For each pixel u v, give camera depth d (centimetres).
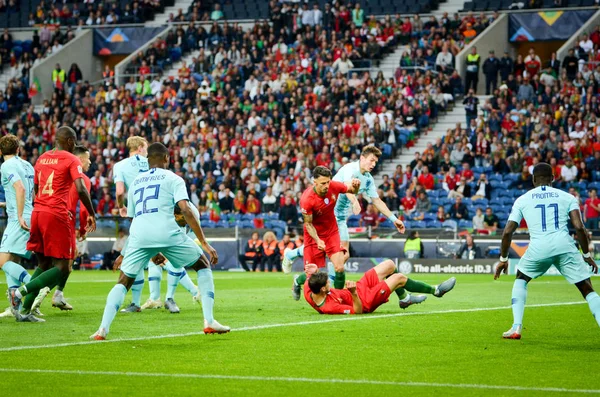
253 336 1500
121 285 1449
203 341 1437
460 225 4350
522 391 1048
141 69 6184
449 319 1773
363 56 5781
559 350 1371
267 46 6044
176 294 2475
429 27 5866
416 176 4669
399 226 2103
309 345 1401
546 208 1453
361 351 1344
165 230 1434
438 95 5303
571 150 4591
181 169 5100
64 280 1892
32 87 6325
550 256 1448
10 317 1783
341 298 1853
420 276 3744
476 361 1262
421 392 1039
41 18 6919
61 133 1725
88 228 1728
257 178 4803
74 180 1691
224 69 5916
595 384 1095
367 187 2098
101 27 6744
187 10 6794
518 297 1495
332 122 5200
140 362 1234
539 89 5244
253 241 4247
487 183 4522
